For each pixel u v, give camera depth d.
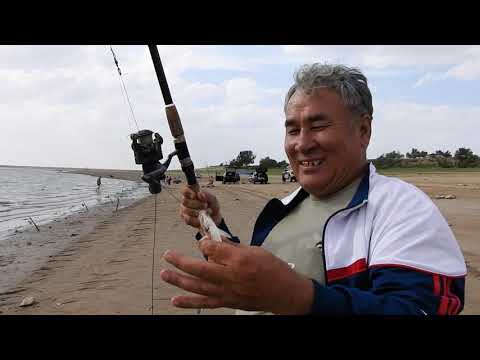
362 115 1.85
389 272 1.39
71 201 36.66
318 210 1.94
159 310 5.83
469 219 12.98
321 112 1.80
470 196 21.56
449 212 14.82
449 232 1.48
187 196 2.04
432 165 87.69
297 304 1.16
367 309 1.23
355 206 1.65
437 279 1.35
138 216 20.41
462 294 1.42
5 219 22.77
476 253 8.09
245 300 1.12
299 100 1.85
